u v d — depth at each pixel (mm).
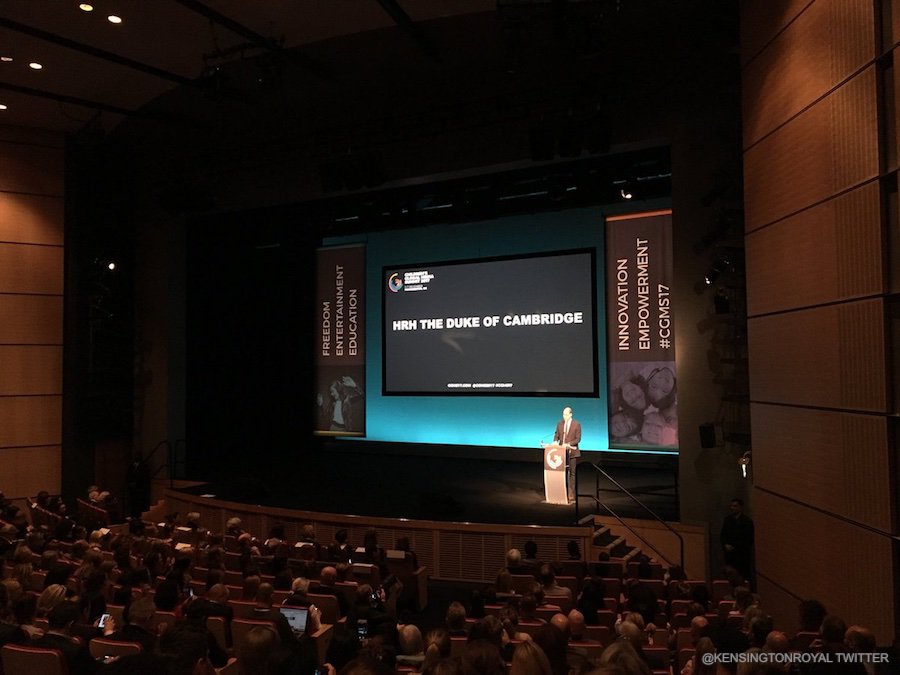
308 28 10016
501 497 11914
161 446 15195
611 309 14648
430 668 2059
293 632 4703
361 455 17156
